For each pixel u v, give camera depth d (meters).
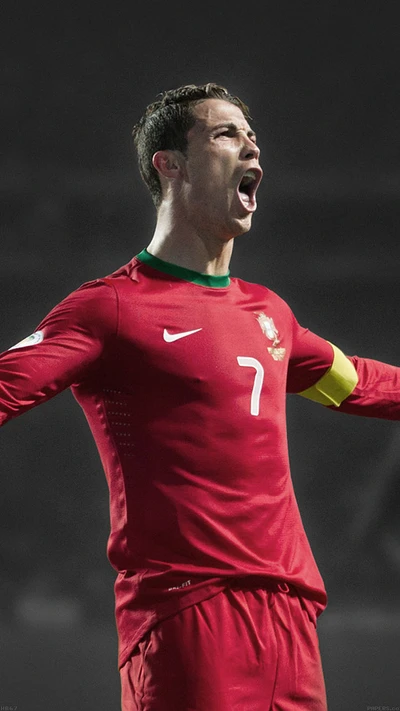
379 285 59.94
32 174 54.97
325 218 58.47
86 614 51.34
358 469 57.94
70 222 56.19
